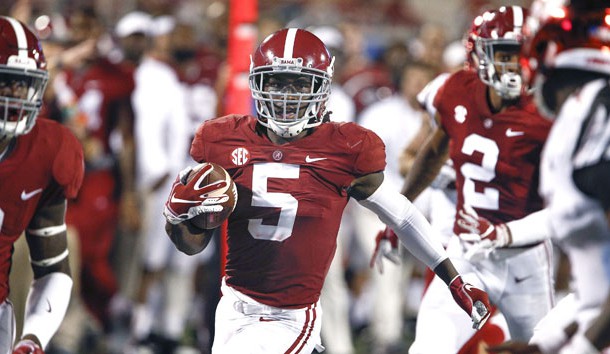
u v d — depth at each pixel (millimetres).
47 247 12891
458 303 13008
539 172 15086
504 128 15008
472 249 15039
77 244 23062
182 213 11945
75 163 12836
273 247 12602
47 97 22031
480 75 14828
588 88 10594
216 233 20750
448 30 42500
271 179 12531
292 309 12766
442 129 15594
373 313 25891
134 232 24812
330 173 12578
